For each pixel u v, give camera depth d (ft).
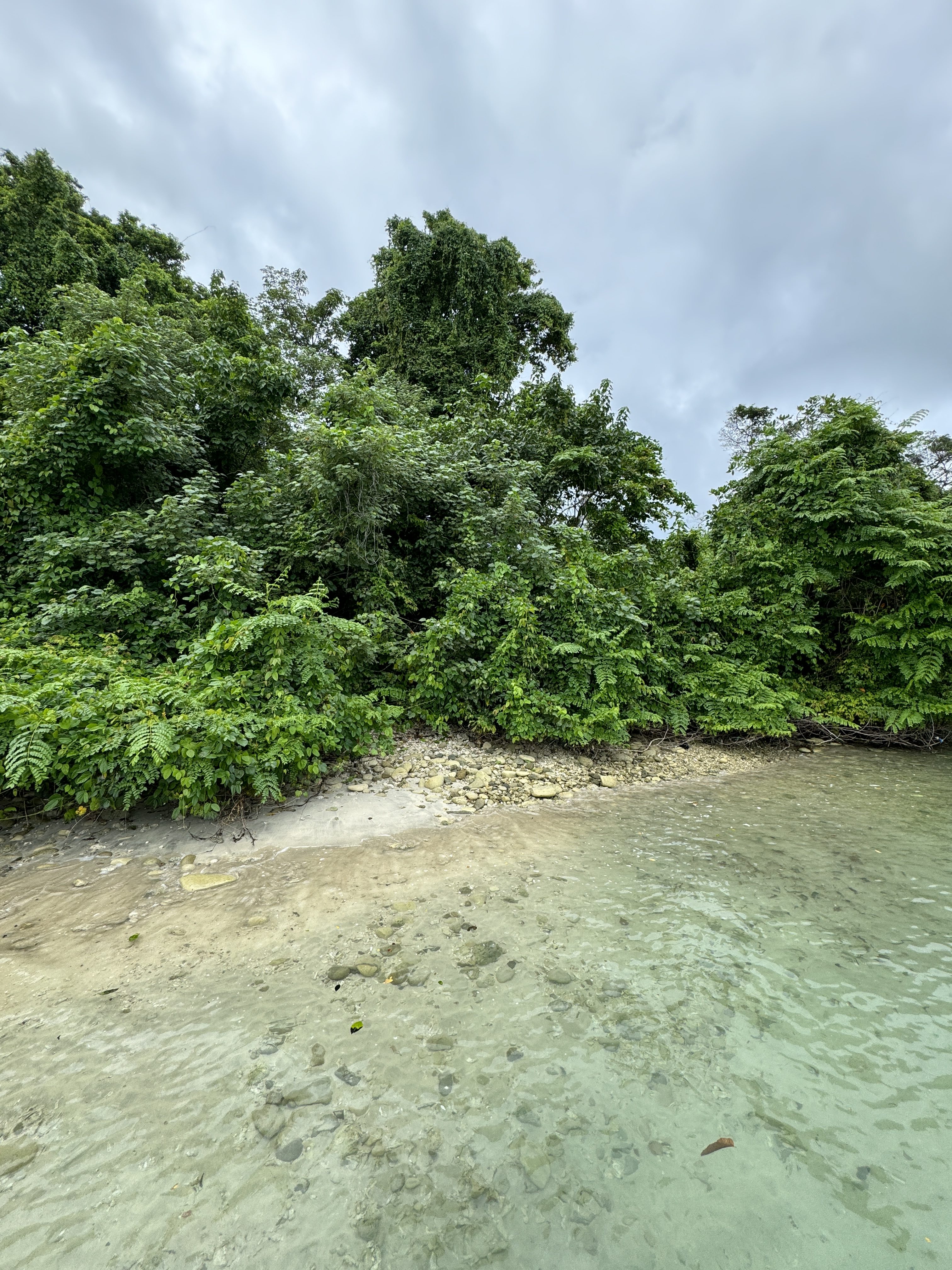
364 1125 7.34
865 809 20.39
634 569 32.65
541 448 44.50
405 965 10.70
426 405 47.42
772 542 35.70
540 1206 6.38
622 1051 8.70
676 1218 6.29
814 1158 7.06
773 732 28.76
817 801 21.39
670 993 10.04
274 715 17.58
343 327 68.33
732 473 43.14
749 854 16.11
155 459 28.55
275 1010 9.43
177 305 48.06
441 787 20.68
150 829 16.10
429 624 26.02
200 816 16.90
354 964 10.71
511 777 22.36
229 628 18.39
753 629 34.06
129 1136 7.06
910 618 31.99
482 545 30.50
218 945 11.21
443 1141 7.15
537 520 36.19
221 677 18.37
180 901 12.77
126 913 12.20
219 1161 6.79
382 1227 6.11
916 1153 7.13
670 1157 7.02
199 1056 8.39
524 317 64.59
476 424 41.22
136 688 16.12
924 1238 6.11
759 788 23.08
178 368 33.88
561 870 14.85
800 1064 8.52
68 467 25.75
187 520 25.68
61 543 23.77
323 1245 5.91
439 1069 8.27
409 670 26.27
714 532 42.83
